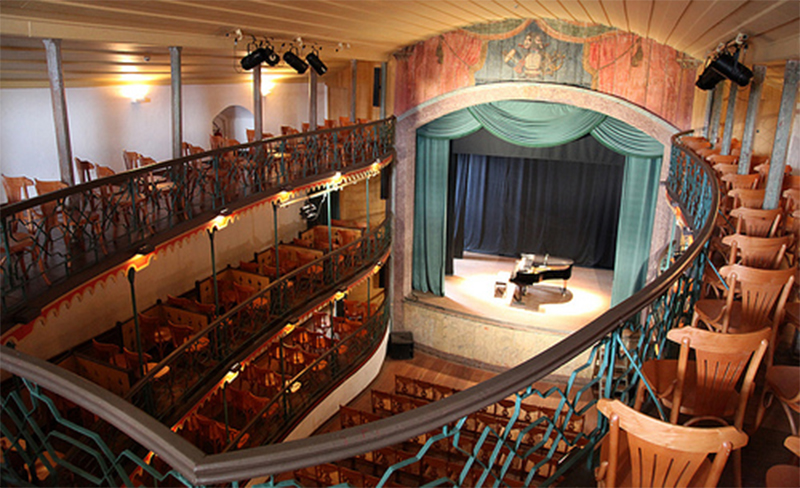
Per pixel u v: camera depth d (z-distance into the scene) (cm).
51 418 722
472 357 1706
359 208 1875
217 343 1055
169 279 1290
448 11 1150
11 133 1059
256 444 1097
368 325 1531
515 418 272
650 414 411
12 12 659
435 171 1730
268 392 1292
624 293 1638
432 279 1817
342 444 226
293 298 1298
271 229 1669
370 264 1541
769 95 1368
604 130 1538
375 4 959
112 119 1270
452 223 1984
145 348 1093
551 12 1280
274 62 1123
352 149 1412
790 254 632
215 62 1294
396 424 232
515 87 1522
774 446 392
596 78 1453
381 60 1582
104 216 757
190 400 923
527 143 1598
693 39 1003
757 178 817
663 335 428
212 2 797
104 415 261
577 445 357
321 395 1305
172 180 873
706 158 1003
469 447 1131
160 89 1377
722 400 362
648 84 1409
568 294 1867
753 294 451
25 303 611
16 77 989
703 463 310
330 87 1812
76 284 680
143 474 718
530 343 1627
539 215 2202
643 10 867
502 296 1844
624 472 311
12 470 317
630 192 1570
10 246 627
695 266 507
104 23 782
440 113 1606
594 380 322
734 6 613
